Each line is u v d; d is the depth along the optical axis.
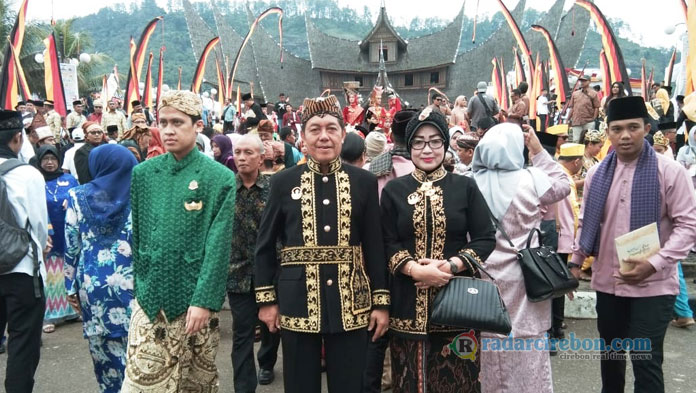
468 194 2.99
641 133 3.30
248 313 4.03
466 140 5.51
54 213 5.64
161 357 2.92
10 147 3.85
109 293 3.47
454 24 49.62
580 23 35.56
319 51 49.47
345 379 2.83
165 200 2.99
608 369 3.56
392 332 3.04
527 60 16.45
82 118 12.92
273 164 5.17
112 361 3.55
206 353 3.11
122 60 112.50
